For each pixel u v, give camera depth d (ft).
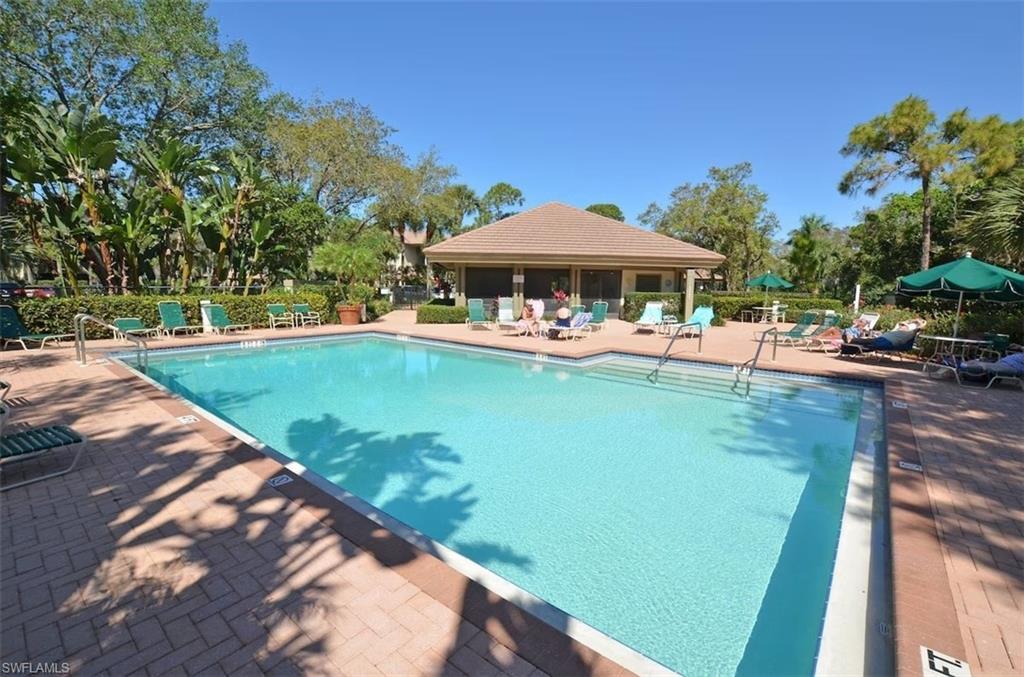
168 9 65.57
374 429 22.39
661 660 8.86
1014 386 26.43
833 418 24.03
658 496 15.64
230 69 75.05
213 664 6.97
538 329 49.90
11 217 48.65
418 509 14.80
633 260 64.90
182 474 13.78
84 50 63.72
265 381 32.63
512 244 66.54
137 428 17.98
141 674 6.79
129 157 54.03
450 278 123.13
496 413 25.00
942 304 51.29
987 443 16.97
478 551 12.54
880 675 7.41
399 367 37.63
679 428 22.52
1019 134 69.26
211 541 10.25
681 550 12.55
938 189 82.64
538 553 12.42
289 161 81.10
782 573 11.59
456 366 37.93
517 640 7.32
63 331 40.29
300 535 10.48
